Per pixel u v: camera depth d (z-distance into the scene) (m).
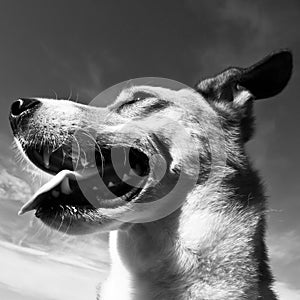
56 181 0.32
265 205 0.36
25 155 0.36
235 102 0.41
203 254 0.32
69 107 0.37
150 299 0.32
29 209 0.31
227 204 0.34
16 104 0.37
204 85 0.42
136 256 0.33
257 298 0.32
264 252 0.34
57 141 0.36
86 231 0.32
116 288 0.34
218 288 0.31
